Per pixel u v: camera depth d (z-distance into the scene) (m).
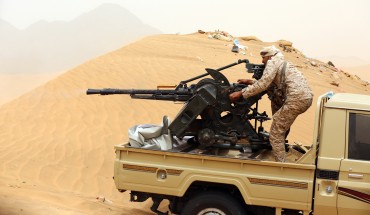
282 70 7.58
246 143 8.03
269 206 7.18
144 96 8.20
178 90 8.10
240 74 25.98
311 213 7.27
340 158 7.04
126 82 22.59
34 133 16.61
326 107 7.11
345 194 7.00
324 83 30.97
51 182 12.22
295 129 18.50
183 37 36.53
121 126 17.47
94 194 11.62
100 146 15.50
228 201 7.32
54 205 8.71
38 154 14.44
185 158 7.31
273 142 7.60
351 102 7.09
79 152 14.84
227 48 34.16
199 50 31.73
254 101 7.88
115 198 11.42
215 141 7.96
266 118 8.05
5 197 8.52
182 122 7.84
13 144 15.36
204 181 7.41
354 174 6.99
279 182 7.09
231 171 7.21
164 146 7.84
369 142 7.04
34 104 19.53
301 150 8.46
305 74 32.66
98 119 18.03
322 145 7.09
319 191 7.04
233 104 8.00
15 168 12.95
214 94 7.77
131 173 7.44
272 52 7.86
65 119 17.98
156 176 7.38
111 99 19.80
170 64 26.09
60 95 20.53
